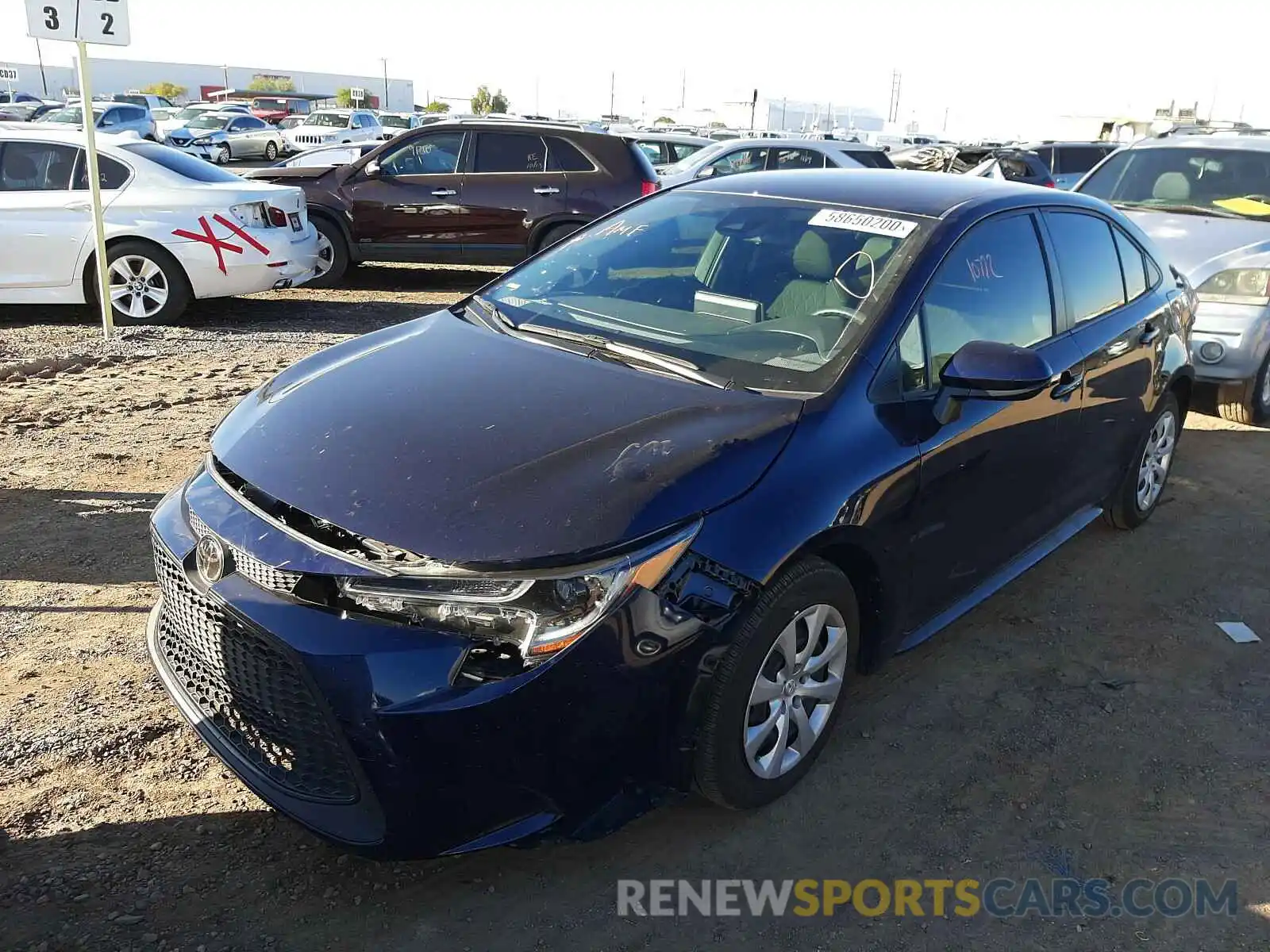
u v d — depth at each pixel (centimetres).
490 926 248
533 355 316
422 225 1075
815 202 370
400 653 227
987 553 360
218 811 279
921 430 304
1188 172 745
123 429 577
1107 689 364
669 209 396
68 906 244
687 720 251
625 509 240
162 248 834
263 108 5250
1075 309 396
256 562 244
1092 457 418
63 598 382
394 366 312
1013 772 315
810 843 282
